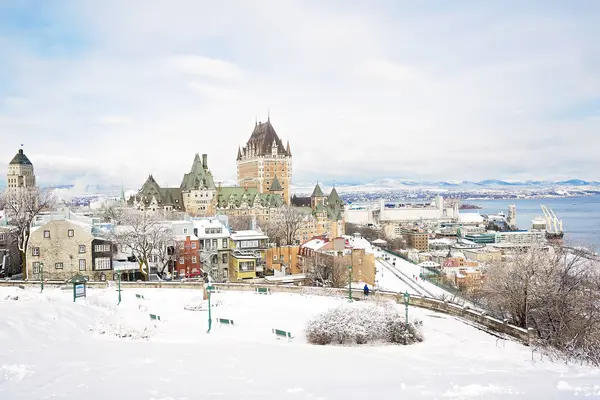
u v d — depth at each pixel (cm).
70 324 3275
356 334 3325
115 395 1727
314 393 1822
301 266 10969
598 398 1762
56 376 1981
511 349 3155
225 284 5825
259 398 1725
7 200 10950
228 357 2569
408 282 11975
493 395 1805
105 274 7706
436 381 2059
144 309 4500
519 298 4538
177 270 9019
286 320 4169
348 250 10100
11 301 3794
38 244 7456
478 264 15512
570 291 4516
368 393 1828
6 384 1848
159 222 8800
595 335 3575
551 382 2027
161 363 2338
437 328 4009
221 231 9762
